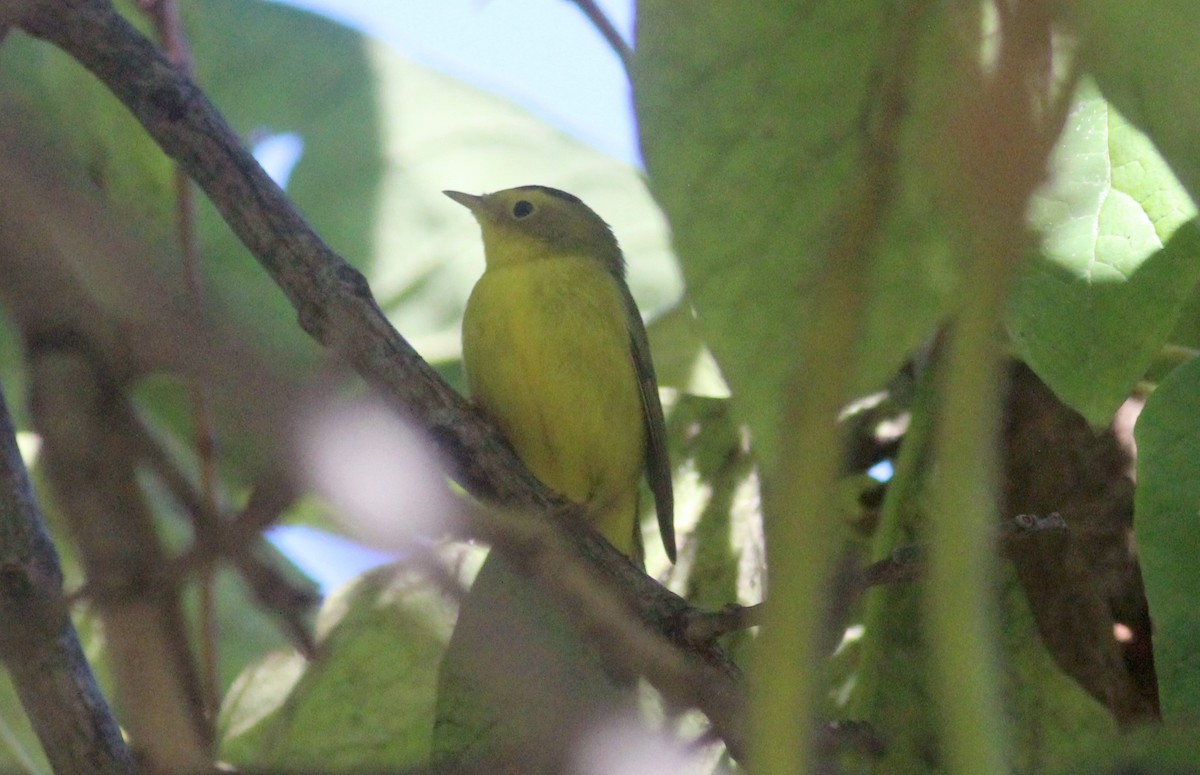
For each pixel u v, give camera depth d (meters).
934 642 2.15
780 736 2.11
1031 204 2.09
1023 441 7.57
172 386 8.22
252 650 10.66
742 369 4.27
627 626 3.62
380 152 12.30
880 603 7.74
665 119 4.57
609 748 3.80
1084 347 5.57
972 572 2.15
